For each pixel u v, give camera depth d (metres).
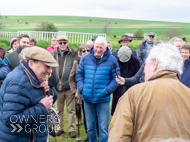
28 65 2.31
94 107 3.75
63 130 4.70
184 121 1.58
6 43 17.06
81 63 3.83
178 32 53.72
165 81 1.71
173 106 1.61
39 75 2.32
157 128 1.57
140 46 7.20
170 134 1.54
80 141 4.37
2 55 5.04
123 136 1.65
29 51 2.29
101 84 3.61
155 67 1.80
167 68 1.77
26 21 100.50
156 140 1.55
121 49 4.54
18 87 2.19
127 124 1.67
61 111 4.64
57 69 4.46
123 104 1.76
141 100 1.68
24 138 2.32
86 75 3.71
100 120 3.68
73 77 4.32
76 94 4.26
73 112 4.61
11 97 2.17
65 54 4.55
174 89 1.67
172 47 1.84
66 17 122.19
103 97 3.62
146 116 1.63
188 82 4.18
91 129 3.77
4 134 2.28
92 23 103.88
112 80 3.67
